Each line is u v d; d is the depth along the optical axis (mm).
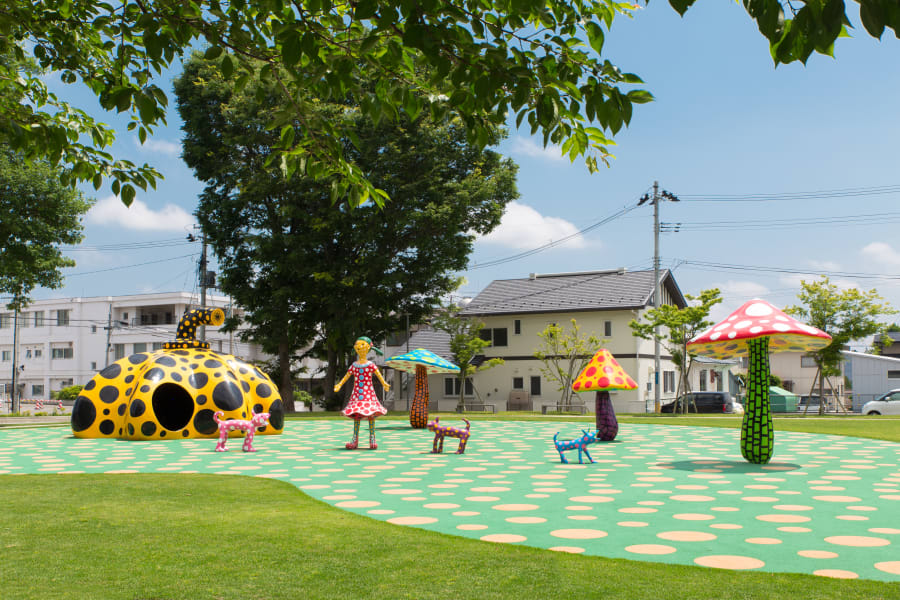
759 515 7289
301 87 4922
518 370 44750
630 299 42406
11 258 26078
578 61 4059
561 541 6047
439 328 41219
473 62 4117
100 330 66438
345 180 5730
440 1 3963
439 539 5902
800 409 46938
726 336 11867
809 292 34375
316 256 34406
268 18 4895
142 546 5594
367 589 4418
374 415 15344
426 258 35062
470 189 33250
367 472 11344
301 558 5207
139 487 9219
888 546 5824
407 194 32812
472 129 4680
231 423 15078
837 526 6695
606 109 3994
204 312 19484
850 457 13320
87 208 27328
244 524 6562
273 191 32500
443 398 46312
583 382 17391
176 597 4254
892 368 49125
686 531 6473
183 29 4633
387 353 48094
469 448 15781
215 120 33688
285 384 36156
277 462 12945
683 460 12961
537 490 9219
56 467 12398
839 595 4285
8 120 5387
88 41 5527
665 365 45562
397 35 4176
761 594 4301
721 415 34094
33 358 68625
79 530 6227
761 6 3084
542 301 45094
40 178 25609
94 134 6090
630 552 5621
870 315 33500
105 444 16859
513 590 4391
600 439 17250
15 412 41531
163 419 22016
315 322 36594
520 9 3725
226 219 34594
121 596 4266
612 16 4238
